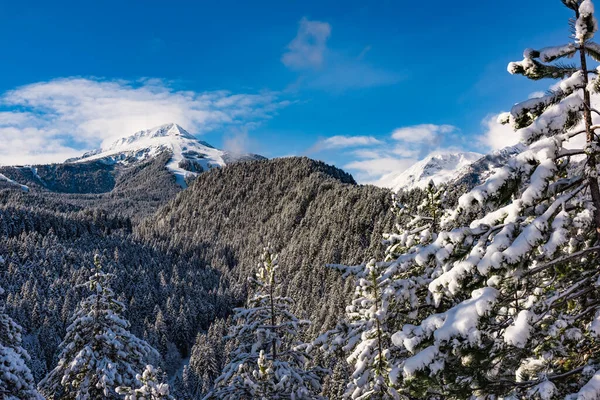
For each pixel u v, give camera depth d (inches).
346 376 1258.0
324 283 4628.4
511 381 239.9
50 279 4825.3
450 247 251.0
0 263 633.0
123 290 4820.4
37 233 6274.6
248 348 601.6
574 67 247.4
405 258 350.3
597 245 246.7
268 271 595.2
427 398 328.2
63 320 3895.2
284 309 597.6
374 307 391.2
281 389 510.9
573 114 238.2
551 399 208.8
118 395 662.5
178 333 4109.3
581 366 229.1
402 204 608.4
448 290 249.8
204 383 2987.2
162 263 6171.3
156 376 542.3
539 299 243.3
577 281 256.2
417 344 226.2
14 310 3715.6
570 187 253.0
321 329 3260.3
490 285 231.0
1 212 6245.1
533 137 235.1
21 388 531.2
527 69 249.8
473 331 210.8
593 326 226.7
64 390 668.1
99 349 693.3
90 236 6958.7
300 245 5940.0
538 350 243.9
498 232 248.7
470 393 237.5
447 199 545.3
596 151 231.3
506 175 235.3
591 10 221.0
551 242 222.5
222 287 5634.8
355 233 5477.4
